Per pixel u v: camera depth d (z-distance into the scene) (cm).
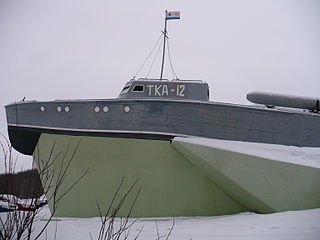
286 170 925
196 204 1076
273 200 923
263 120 1092
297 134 1094
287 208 910
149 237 679
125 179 1091
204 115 1084
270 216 848
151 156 1083
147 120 1090
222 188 1055
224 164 969
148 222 970
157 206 1080
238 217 930
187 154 1030
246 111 1094
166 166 1081
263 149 1013
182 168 1077
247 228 714
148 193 1084
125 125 1095
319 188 894
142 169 1087
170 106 1091
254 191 938
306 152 996
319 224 678
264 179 936
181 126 1078
